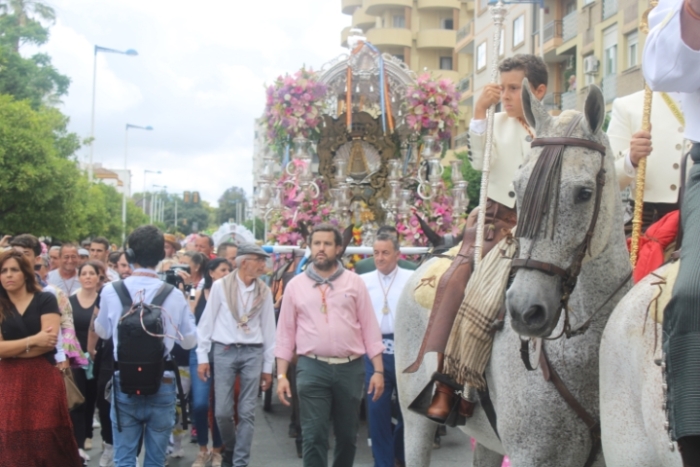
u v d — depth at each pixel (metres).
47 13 36.66
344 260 10.70
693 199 2.72
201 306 9.18
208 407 8.07
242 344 7.36
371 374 7.29
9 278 5.92
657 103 4.06
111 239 54.72
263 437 9.22
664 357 2.56
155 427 6.25
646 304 2.88
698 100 2.88
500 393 3.70
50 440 5.83
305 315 6.34
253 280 7.53
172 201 128.62
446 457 8.11
